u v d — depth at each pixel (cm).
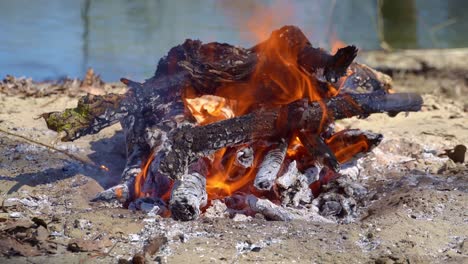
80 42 2703
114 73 2300
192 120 1255
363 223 1110
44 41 2709
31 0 3525
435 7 3638
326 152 1174
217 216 1160
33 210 1158
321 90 1248
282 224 1112
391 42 2905
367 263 990
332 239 1058
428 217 1137
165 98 1283
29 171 1314
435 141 1551
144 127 1278
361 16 3303
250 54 1269
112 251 1017
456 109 1877
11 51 2536
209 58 1305
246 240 1048
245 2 3584
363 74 1460
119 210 1154
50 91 1900
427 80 2266
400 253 1012
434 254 1023
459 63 2472
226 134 1147
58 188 1258
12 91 1884
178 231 1074
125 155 1444
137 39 2764
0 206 1152
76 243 1020
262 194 1212
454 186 1266
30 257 995
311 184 1255
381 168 1379
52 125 1230
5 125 1582
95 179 1323
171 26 2989
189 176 1154
